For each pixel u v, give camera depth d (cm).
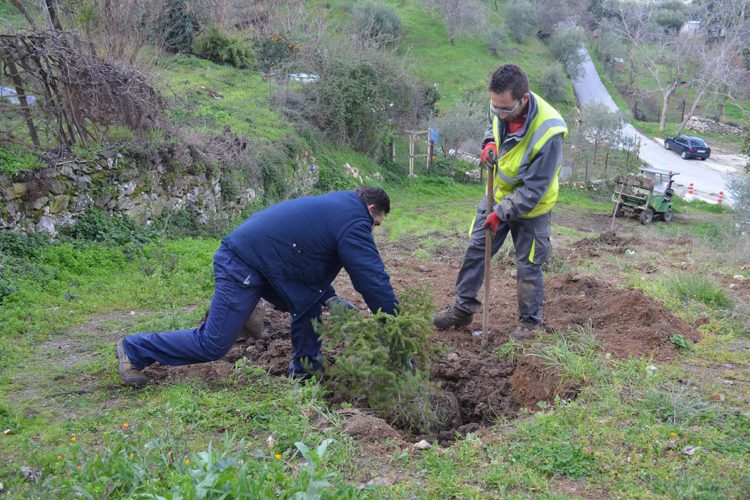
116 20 1255
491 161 516
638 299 563
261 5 3088
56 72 924
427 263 922
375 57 2433
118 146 988
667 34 6919
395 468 343
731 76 5125
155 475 313
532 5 6188
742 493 307
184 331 433
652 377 439
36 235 823
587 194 2959
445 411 441
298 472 328
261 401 419
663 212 2316
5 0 1235
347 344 429
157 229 1041
